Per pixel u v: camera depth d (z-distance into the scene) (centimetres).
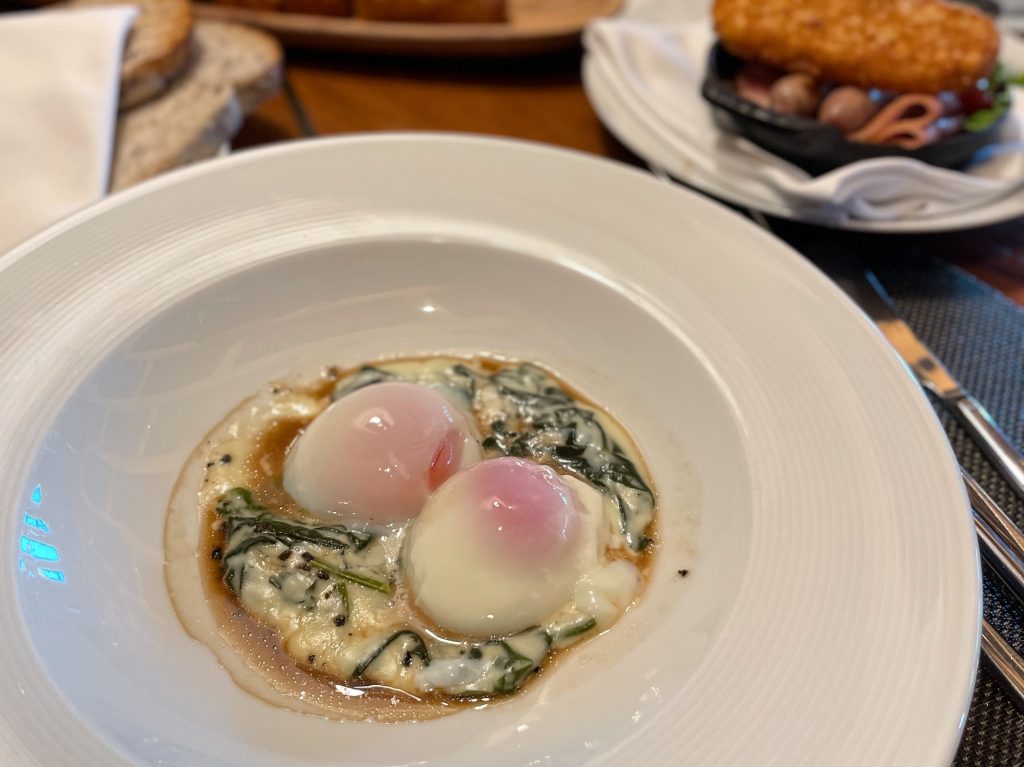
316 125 35
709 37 38
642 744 14
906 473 17
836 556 16
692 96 34
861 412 19
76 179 25
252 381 22
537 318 23
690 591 17
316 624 18
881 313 25
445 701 17
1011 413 23
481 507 18
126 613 17
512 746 15
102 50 29
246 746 15
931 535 16
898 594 15
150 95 31
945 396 22
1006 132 32
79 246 21
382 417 20
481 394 23
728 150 31
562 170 25
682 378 21
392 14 38
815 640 15
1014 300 27
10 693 13
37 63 28
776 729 14
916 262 29
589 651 17
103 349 19
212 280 21
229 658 17
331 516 20
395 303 24
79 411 18
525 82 39
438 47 38
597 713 15
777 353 20
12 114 26
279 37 38
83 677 14
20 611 14
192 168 24
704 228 23
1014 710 16
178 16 33
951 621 14
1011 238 30
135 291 21
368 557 19
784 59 31
